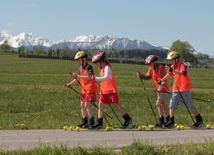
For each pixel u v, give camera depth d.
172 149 10.40
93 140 12.20
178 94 15.52
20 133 13.50
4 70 77.69
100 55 14.63
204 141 11.95
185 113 23.70
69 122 18.00
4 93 33.91
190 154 10.12
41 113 23.48
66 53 159.38
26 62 116.06
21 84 45.84
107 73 14.62
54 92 35.56
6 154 9.49
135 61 135.62
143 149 10.10
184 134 13.84
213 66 166.25
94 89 14.88
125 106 27.89
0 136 12.76
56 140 11.88
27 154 9.59
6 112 24.27
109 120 18.09
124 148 10.25
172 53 15.54
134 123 16.66
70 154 9.61
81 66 14.91
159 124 15.56
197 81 61.09
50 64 108.12
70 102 29.56
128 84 49.62
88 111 14.83
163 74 15.81
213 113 23.88
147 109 26.38
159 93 15.74
